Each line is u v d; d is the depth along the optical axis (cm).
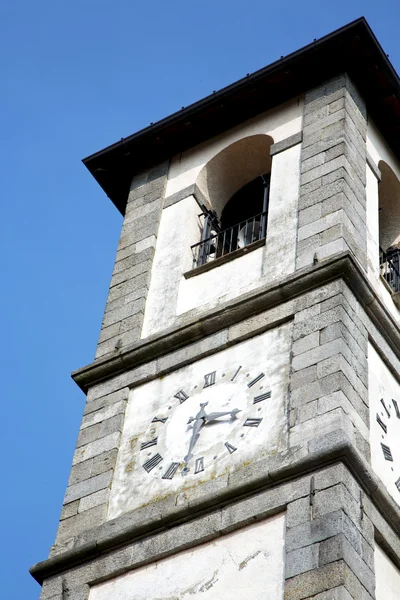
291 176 4878
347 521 3609
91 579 3941
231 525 3788
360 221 4672
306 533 3616
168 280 4875
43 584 4034
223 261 4759
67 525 4166
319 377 4022
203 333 4472
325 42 5103
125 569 3909
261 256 4653
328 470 3731
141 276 4941
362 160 4956
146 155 5488
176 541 3862
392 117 5284
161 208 5231
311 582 3491
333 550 3531
